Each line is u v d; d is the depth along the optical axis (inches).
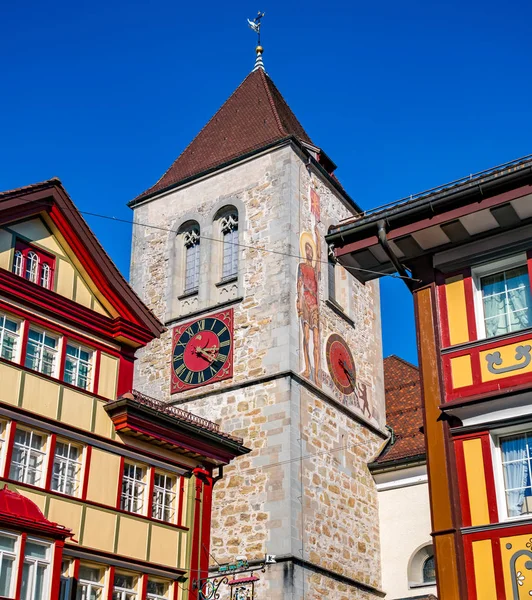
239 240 1567.4
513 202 802.8
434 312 847.1
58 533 819.4
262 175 1599.4
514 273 831.1
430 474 788.6
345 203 1731.1
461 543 747.4
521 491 752.3
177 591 943.0
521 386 757.9
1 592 765.9
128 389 992.9
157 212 1713.8
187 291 1614.2
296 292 1482.5
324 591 1296.8
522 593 706.8
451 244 861.8
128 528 917.2
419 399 1640.0
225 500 1359.5
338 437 1460.4
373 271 925.8
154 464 971.9
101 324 988.6
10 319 905.5
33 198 960.3
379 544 1461.6
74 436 903.1
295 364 1417.3
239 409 1417.3
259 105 1760.6
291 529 1278.3
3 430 848.3
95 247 1002.7
